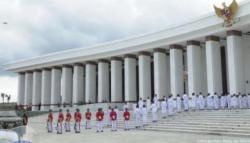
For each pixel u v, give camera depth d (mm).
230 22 30625
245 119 21953
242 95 29344
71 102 50594
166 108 29109
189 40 35719
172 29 36031
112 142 18672
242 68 32000
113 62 44312
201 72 35812
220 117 24094
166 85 39438
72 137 22625
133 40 40438
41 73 55344
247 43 34969
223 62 38250
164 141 18344
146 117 28375
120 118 32281
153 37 38188
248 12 29125
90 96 47125
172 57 37469
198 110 28578
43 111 47125
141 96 40406
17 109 51500
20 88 57969
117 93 43969
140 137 20984
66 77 50531
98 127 27359
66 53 48812
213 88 33156
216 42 34000
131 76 42500
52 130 28500
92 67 47844
